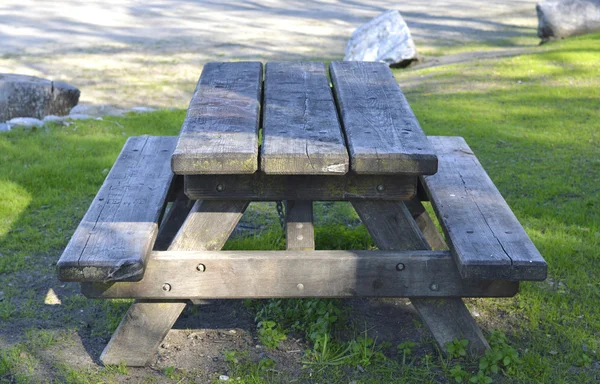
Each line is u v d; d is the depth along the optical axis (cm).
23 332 352
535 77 1052
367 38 1435
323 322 343
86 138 744
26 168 620
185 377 314
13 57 1441
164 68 1366
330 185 309
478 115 849
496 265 283
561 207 539
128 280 284
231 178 307
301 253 307
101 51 1527
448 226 318
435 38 1736
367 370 318
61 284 411
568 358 328
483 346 320
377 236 320
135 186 366
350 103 358
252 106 351
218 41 1670
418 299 318
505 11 2181
